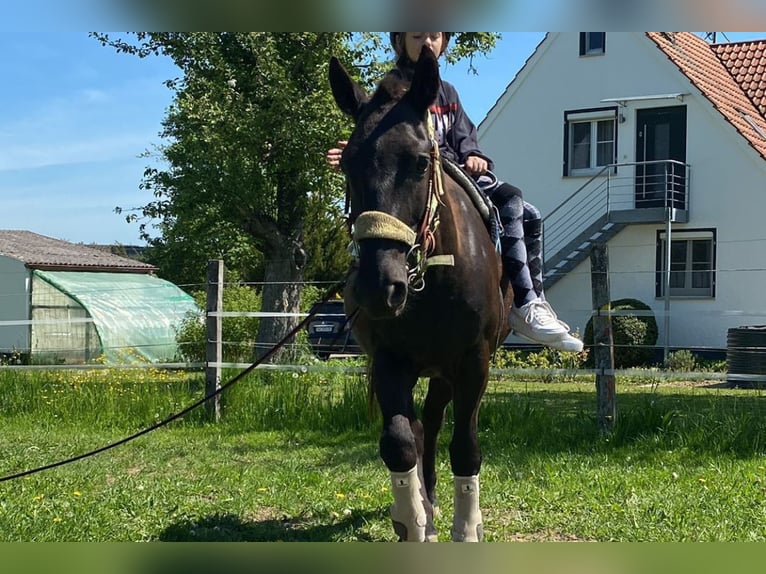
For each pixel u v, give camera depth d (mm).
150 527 4895
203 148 15523
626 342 18594
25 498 5539
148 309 21766
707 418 7797
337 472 6590
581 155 23172
